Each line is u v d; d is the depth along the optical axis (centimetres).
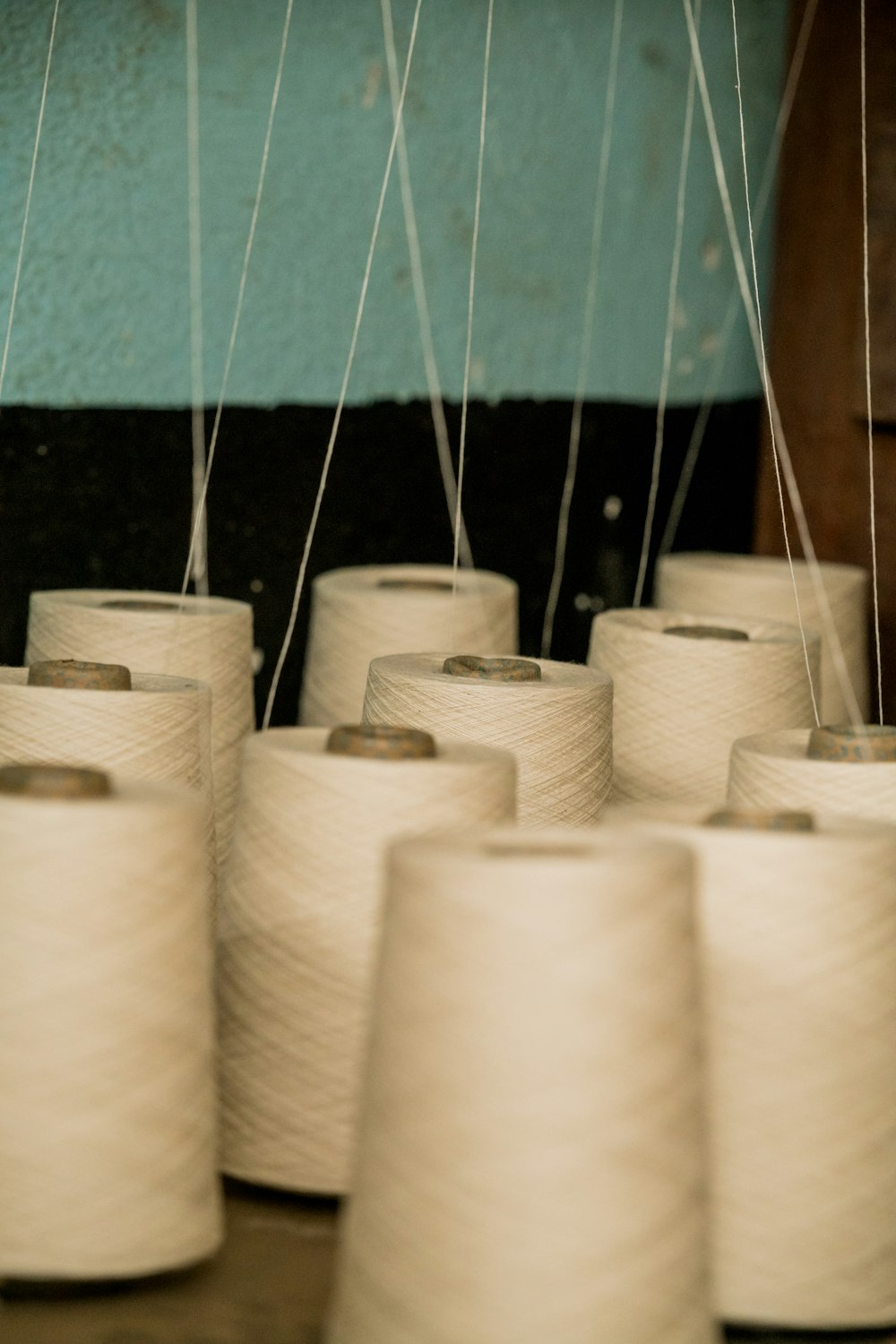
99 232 250
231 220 266
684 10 330
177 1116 127
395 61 283
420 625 246
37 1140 122
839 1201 131
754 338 356
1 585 247
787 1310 131
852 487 341
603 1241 107
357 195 282
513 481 317
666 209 336
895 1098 134
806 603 281
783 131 349
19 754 164
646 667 221
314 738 156
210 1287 132
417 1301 108
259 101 266
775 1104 131
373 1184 111
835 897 130
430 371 299
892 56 325
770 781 168
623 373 334
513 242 309
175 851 126
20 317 242
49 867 121
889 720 336
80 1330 123
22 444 246
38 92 239
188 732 170
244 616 219
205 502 271
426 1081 108
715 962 131
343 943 143
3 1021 121
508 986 105
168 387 262
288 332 277
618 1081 107
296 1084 146
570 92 313
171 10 252
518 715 178
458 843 116
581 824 183
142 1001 124
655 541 346
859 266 336
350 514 292
